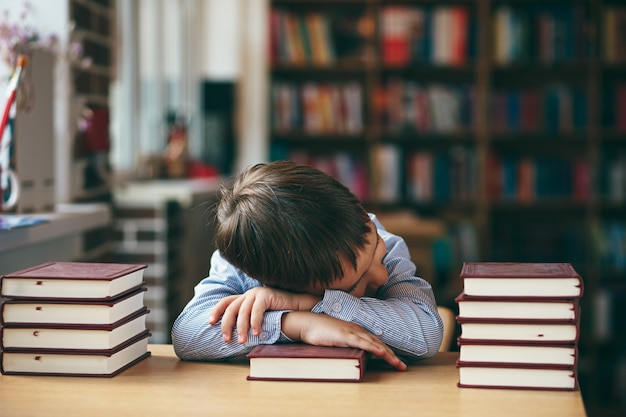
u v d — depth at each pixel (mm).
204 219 3711
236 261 1259
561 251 4754
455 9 4758
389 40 4773
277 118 4852
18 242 1828
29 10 2531
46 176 2324
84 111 2824
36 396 1176
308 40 4820
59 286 1269
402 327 1324
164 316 3141
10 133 1981
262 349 1278
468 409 1105
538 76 4953
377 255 1374
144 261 3162
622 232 4688
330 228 1219
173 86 4562
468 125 4766
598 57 4660
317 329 1291
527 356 1189
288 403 1136
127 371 1307
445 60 4754
